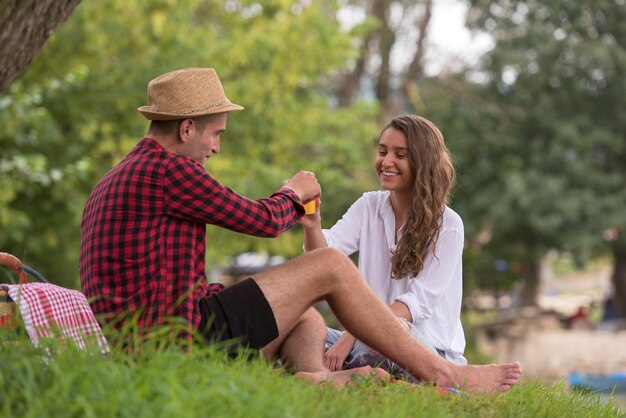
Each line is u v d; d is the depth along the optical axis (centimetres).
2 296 354
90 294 382
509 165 2873
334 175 2000
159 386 294
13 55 504
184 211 384
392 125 484
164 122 395
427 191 471
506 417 385
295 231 2002
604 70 2881
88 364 309
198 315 380
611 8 2958
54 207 1590
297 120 1894
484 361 1992
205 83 398
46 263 1641
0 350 324
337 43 1872
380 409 347
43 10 502
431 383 393
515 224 2894
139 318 374
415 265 471
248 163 1819
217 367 329
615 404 480
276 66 1836
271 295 390
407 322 450
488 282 3081
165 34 1722
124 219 381
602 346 1991
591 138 2891
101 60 1650
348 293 397
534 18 2912
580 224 2858
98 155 1634
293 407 314
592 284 5225
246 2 1872
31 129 1462
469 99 2848
